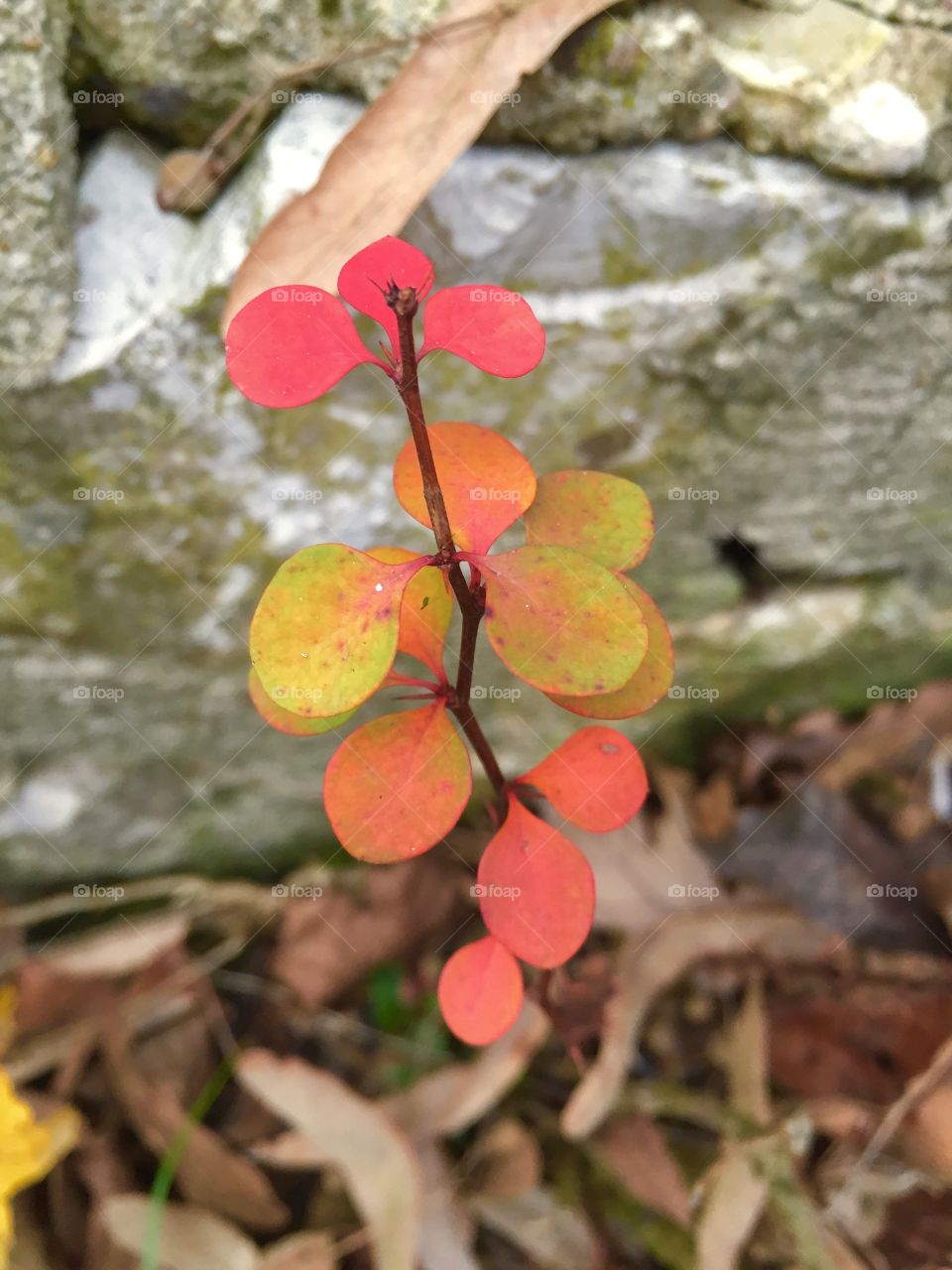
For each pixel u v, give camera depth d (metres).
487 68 0.15
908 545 0.23
